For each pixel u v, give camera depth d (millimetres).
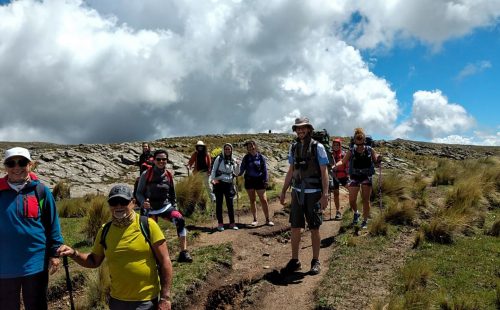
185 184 11641
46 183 19016
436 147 67250
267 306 6195
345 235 8938
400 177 12656
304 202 7094
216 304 6527
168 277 4152
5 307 4336
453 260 7055
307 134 7027
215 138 57406
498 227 8359
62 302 6473
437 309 5414
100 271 6445
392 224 9250
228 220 11188
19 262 4332
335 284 6410
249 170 10234
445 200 10148
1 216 4316
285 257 8258
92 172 22484
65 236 9367
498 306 5410
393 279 6414
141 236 4094
